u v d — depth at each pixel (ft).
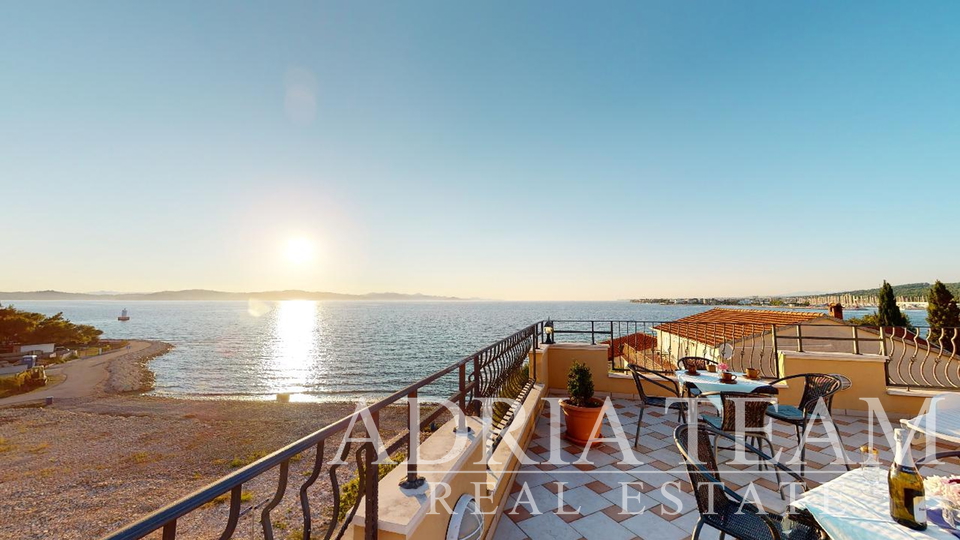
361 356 160.97
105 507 42.78
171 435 67.41
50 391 111.65
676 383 16.11
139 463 54.90
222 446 61.52
